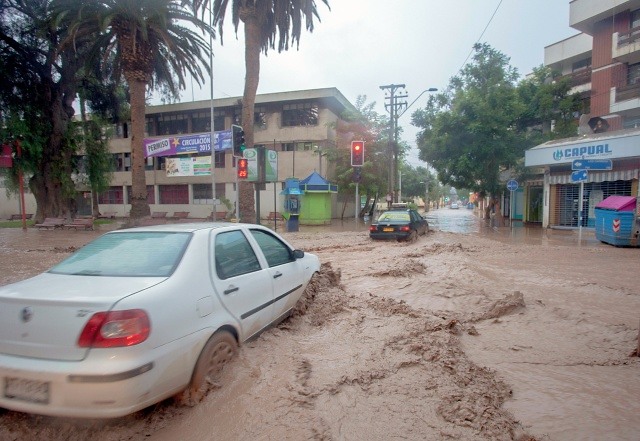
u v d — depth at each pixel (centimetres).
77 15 1966
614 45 2336
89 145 2692
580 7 2447
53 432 281
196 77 2409
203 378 316
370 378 349
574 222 2336
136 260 342
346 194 3388
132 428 284
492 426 285
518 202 3338
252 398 310
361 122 3175
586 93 2711
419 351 409
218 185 3344
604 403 326
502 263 1050
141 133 2144
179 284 314
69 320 265
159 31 1995
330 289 610
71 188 2622
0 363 268
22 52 2327
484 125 2356
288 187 2602
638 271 926
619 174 2028
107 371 252
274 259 479
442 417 294
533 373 382
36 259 1199
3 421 291
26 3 2302
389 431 274
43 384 261
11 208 4159
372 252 1234
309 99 3130
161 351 279
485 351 438
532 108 2625
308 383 335
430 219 3784
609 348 442
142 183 2162
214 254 372
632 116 2323
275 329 452
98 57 2480
